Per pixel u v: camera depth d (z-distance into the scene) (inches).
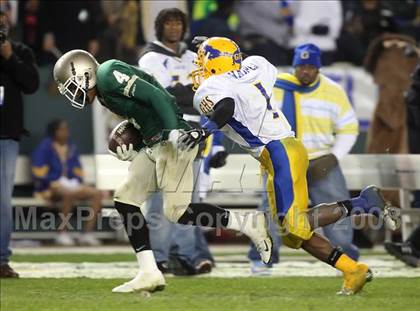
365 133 1728.6
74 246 1695.4
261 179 1131.3
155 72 1170.6
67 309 816.9
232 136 927.0
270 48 1777.8
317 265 1315.2
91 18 1795.0
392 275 1148.5
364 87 1736.0
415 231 1255.5
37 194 1695.4
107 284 1053.2
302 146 921.5
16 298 917.2
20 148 1785.2
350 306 828.0
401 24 1863.9
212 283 1078.4
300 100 1190.9
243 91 909.8
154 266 929.5
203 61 916.6
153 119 922.7
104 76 902.4
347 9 1828.2
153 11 1723.7
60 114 1791.3
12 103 1166.3
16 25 1771.7
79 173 1721.2
